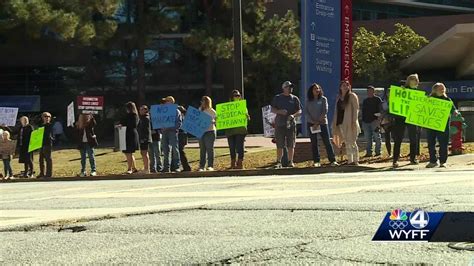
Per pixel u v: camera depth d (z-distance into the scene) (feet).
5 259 16.76
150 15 126.11
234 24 59.82
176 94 143.74
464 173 36.24
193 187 35.22
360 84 146.92
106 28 117.29
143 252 16.78
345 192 28.12
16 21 111.45
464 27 109.50
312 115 46.29
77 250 17.52
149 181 44.39
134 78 139.03
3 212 26.86
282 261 15.08
